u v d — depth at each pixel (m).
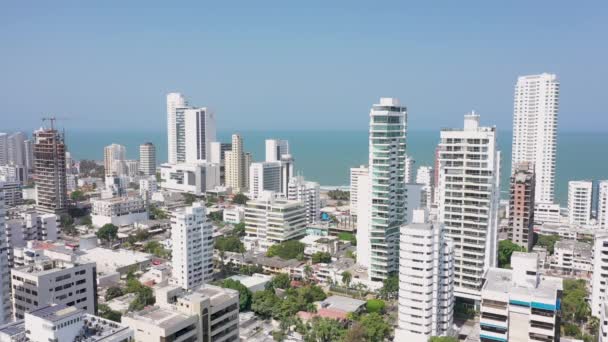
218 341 167.00
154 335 147.12
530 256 166.62
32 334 135.38
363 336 198.75
